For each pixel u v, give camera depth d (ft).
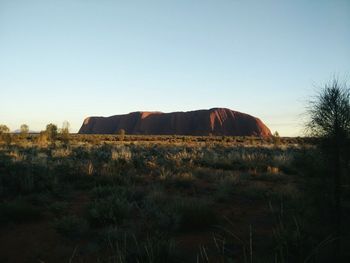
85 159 62.49
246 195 33.35
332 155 16.87
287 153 79.77
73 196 34.27
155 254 16.89
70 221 22.97
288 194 31.07
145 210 26.76
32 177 36.24
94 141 167.12
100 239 21.17
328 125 16.87
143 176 44.86
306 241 16.98
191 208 24.04
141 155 71.36
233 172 50.80
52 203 30.45
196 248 19.52
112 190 33.24
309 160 17.80
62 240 21.48
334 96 16.99
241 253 18.45
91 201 29.94
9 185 35.55
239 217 26.03
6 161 50.39
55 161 56.90
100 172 44.47
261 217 25.76
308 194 18.04
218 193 33.09
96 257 18.52
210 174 45.96
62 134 136.56
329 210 17.31
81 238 21.93
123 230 22.22
